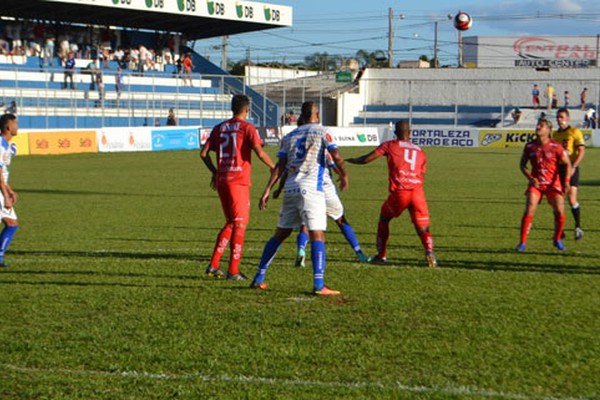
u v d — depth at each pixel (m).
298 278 12.19
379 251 13.61
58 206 23.98
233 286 11.57
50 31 65.38
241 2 70.12
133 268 13.20
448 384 7.05
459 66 99.06
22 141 49.69
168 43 73.69
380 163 47.62
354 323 9.24
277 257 14.37
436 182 32.72
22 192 28.33
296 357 7.88
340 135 65.19
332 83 86.62
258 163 46.06
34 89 58.12
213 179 12.36
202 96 68.06
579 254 14.76
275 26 74.56
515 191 28.84
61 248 15.61
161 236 17.47
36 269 13.11
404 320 9.37
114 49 69.62
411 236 17.27
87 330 8.98
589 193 28.33
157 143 57.12
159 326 9.16
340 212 13.48
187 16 67.56
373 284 11.63
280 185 11.75
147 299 10.66
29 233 17.94
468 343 8.37
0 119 13.37
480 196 26.92
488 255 14.56
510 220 20.36
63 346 8.30
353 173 39.31
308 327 9.08
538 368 7.51
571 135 16.55
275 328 9.04
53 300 10.61
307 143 10.84
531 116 78.69
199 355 7.96
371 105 87.62
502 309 9.95
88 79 63.25
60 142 51.75
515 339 8.52
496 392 6.84
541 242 16.41
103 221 20.30
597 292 11.03
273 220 20.55
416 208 13.12
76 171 38.59
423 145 67.69
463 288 11.32
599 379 7.19
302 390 6.90
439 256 14.42
